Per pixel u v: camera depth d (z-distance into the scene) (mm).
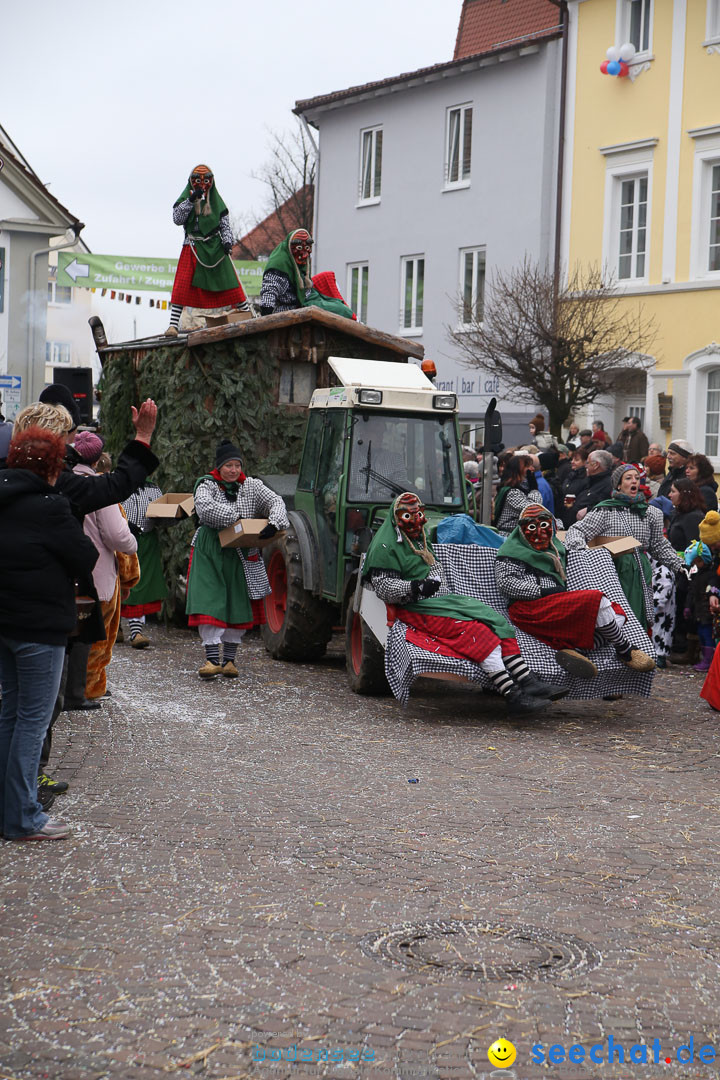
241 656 11859
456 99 27875
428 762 7484
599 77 24469
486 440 11258
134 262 31938
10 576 5484
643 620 10766
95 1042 3715
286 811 6277
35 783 5750
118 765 7195
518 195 26328
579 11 24797
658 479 14180
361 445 10633
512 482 11266
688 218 22844
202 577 10195
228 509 10008
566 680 9070
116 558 8297
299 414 13797
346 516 10406
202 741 7922
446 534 9570
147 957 4340
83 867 5328
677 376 22938
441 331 28578
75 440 8062
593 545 10719
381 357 14148
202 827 5961
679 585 11859
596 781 7070
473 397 27641
